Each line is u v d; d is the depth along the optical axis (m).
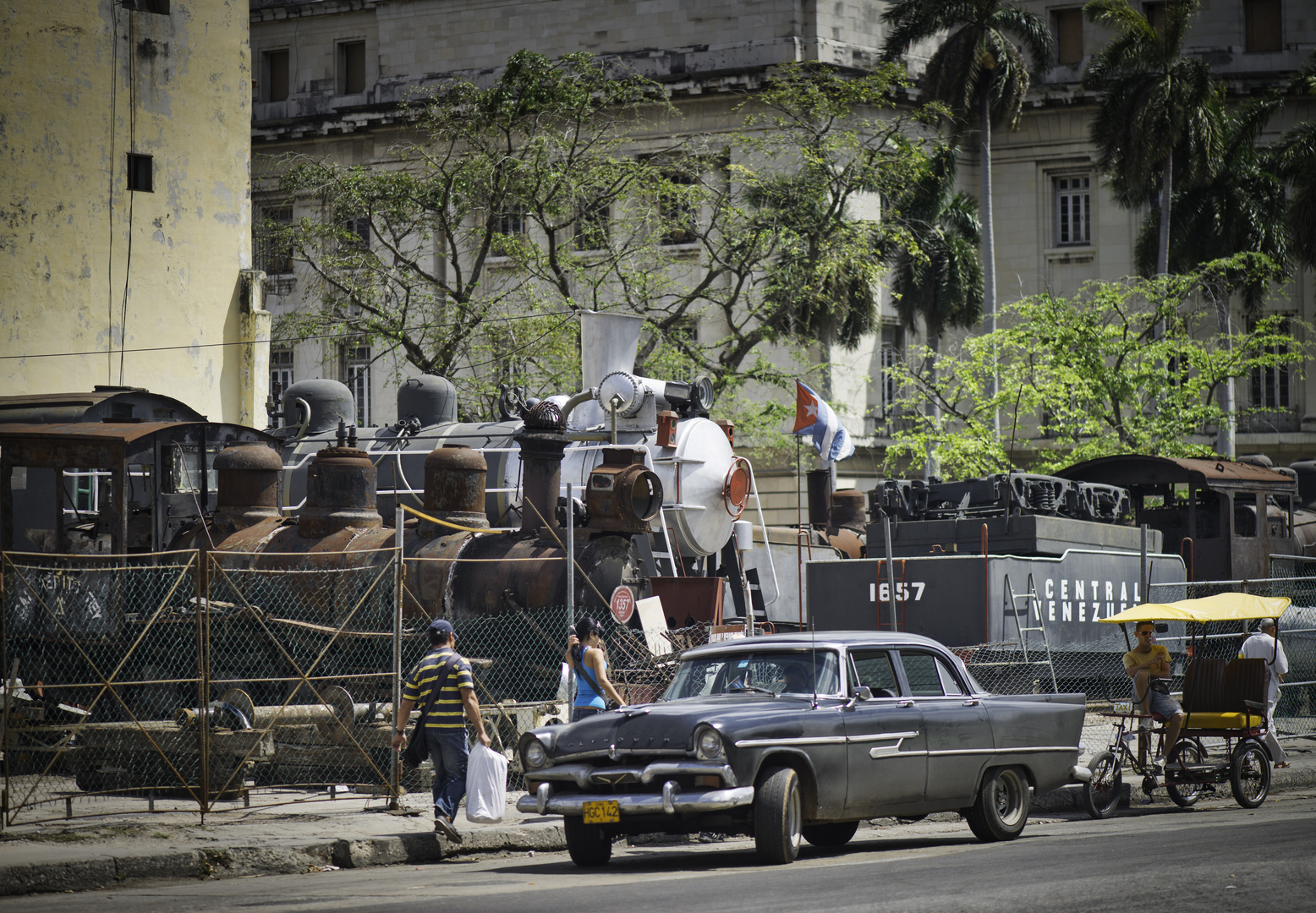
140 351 52.97
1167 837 21.33
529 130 66.81
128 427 34.09
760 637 21.92
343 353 90.38
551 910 15.08
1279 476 50.38
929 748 21.02
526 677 30.75
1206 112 80.94
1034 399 64.94
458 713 21.61
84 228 51.66
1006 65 82.12
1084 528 40.12
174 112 54.44
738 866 19.30
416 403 43.44
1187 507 47.72
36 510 34.31
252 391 56.00
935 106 77.81
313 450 41.09
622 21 93.25
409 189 66.88
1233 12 97.56
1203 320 91.88
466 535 32.12
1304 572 50.78
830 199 82.94
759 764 19.06
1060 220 99.31
